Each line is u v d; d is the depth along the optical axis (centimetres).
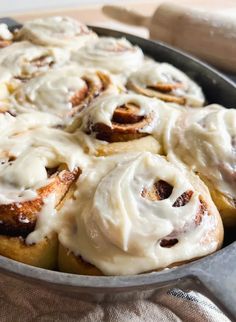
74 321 37
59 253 37
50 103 47
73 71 50
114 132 43
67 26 58
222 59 64
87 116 44
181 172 40
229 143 42
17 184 38
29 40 56
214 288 32
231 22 64
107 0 90
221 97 52
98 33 61
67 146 42
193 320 38
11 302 38
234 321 31
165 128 44
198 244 36
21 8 84
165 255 35
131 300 37
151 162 39
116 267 35
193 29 65
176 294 39
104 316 38
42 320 38
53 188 38
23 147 41
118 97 45
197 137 43
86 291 32
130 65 54
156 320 38
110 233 35
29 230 37
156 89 52
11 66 51
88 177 39
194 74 55
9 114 45
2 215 37
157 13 68
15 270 32
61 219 37
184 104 51
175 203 37
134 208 36
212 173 41
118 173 38
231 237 42
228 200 41
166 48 57
